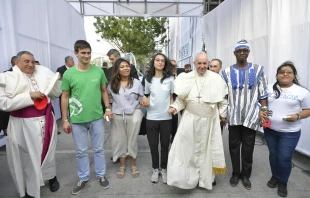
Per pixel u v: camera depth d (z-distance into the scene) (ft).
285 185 8.32
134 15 28.94
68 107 8.46
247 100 8.05
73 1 27.50
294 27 11.27
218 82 7.99
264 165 10.85
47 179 8.18
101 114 8.49
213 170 8.38
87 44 7.81
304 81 10.69
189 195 8.34
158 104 8.78
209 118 8.16
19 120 7.47
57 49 19.83
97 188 8.81
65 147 13.53
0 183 9.27
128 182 9.29
